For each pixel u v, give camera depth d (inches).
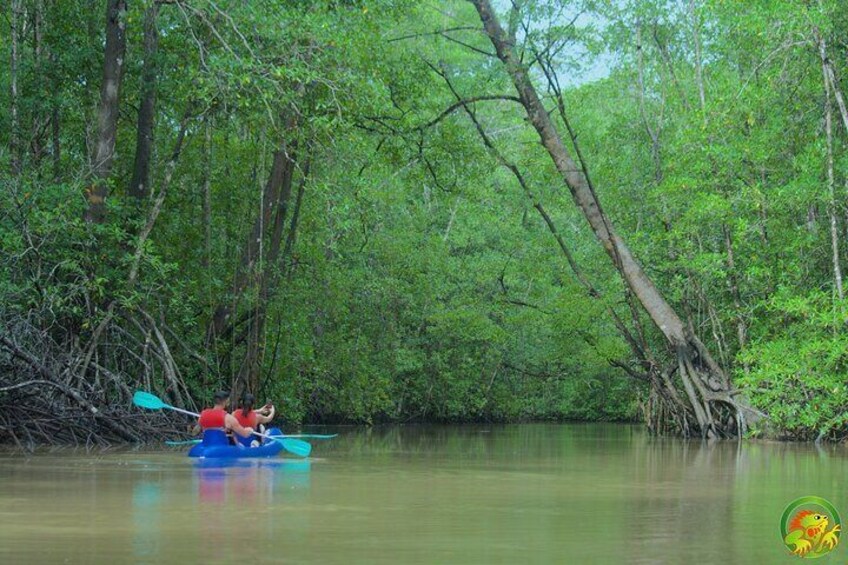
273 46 775.1
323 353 1216.2
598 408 1688.0
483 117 1592.0
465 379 1492.4
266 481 470.0
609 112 1185.4
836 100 890.7
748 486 475.5
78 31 904.3
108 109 798.5
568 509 376.5
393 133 940.0
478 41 1373.0
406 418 1496.1
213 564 253.4
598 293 1071.6
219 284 924.0
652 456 697.0
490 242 1534.2
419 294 1400.1
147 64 853.2
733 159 883.4
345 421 1325.0
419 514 354.9
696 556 273.6
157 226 948.0
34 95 875.4
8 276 751.1
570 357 1333.7
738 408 933.2
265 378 1074.1
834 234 821.9
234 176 1000.2
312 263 1114.1
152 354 811.4
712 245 1010.1
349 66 792.3
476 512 363.6
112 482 454.3
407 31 1012.5
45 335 734.5
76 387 734.5
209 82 750.5
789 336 896.3
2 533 301.3
